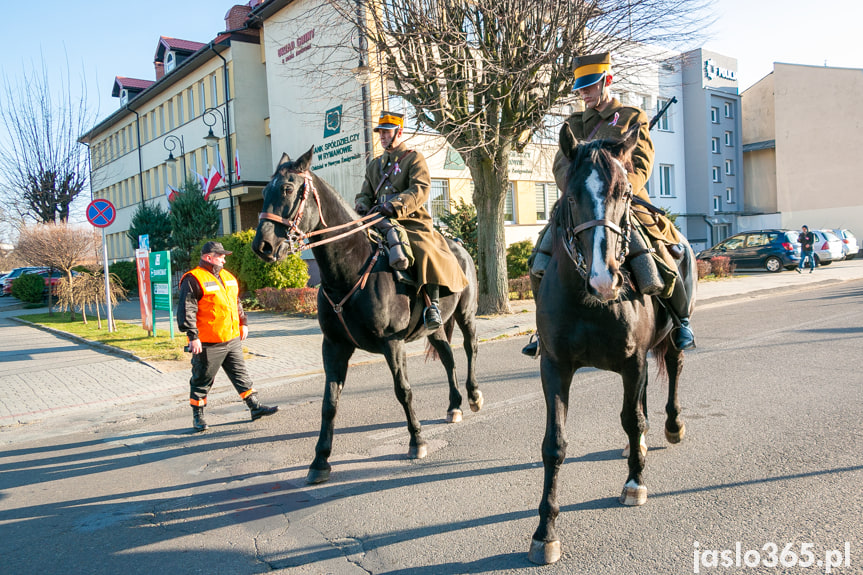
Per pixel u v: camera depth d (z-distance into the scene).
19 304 27.55
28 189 31.25
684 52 14.40
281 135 23.88
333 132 20.84
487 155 13.41
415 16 12.18
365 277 4.70
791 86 38.38
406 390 5.02
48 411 7.30
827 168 37.31
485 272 14.52
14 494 4.76
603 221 2.90
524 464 4.83
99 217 13.57
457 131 12.52
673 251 4.09
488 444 5.37
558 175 3.76
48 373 9.56
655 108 31.19
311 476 4.67
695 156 37.38
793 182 38.62
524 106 13.20
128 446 5.95
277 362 9.89
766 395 6.48
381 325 4.76
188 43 33.69
